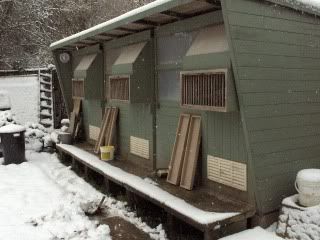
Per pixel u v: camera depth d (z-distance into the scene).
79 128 9.30
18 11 14.75
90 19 18.38
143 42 6.20
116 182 5.83
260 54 4.18
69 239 4.33
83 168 7.87
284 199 4.30
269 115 4.30
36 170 7.73
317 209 3.94
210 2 4.30
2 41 14.67
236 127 4.55
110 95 6.73
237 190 4.61
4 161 8.30
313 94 4.77
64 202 5.55
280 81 4.39
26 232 4.46
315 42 4.76
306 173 4.17
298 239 3.97
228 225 4.18
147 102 6.12
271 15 4.25
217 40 4.43
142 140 6.55
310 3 4.58
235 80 4.05
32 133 10.20
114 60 7.48
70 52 9.61
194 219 4.06
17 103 11.34
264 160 4.29
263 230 4.23
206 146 5.06
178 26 5.37
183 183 5.16
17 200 5.70
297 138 4.60
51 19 16.88
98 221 5.20
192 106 4.59
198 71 4.46
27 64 15.52
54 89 11.16
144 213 5.38
